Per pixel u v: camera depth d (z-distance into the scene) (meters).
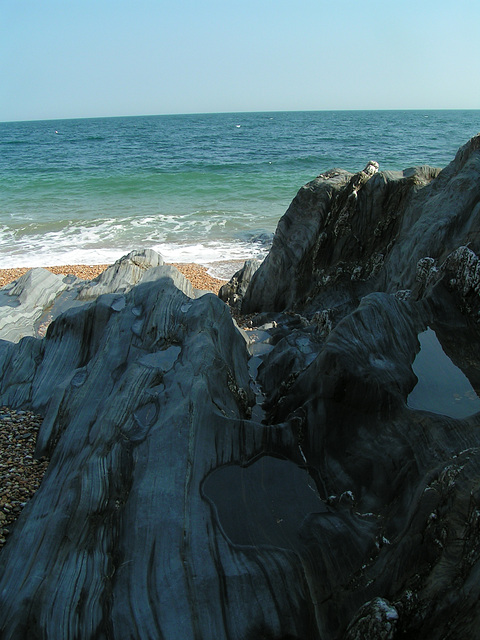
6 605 4.12
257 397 7.17
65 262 17.92
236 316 11.71
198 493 4.70
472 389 5.47
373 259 10.25
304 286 10.80
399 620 3.53
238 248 19.25
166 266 9.18
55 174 38.59
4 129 149.38
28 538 4.71
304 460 5.37
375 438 5.11
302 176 35.00
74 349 8.10
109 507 4.68
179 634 3.69
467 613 3.22
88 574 4.16
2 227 22.88
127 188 31.91
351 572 4.19
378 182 9.95
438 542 3.81
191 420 5.18
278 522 4.61
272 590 3.91
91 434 5.72
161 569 4.04
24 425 6.98
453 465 4.22
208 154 52.34
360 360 5.52
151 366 6.32
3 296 10.85
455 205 7.91
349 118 155.75
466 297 6.42
